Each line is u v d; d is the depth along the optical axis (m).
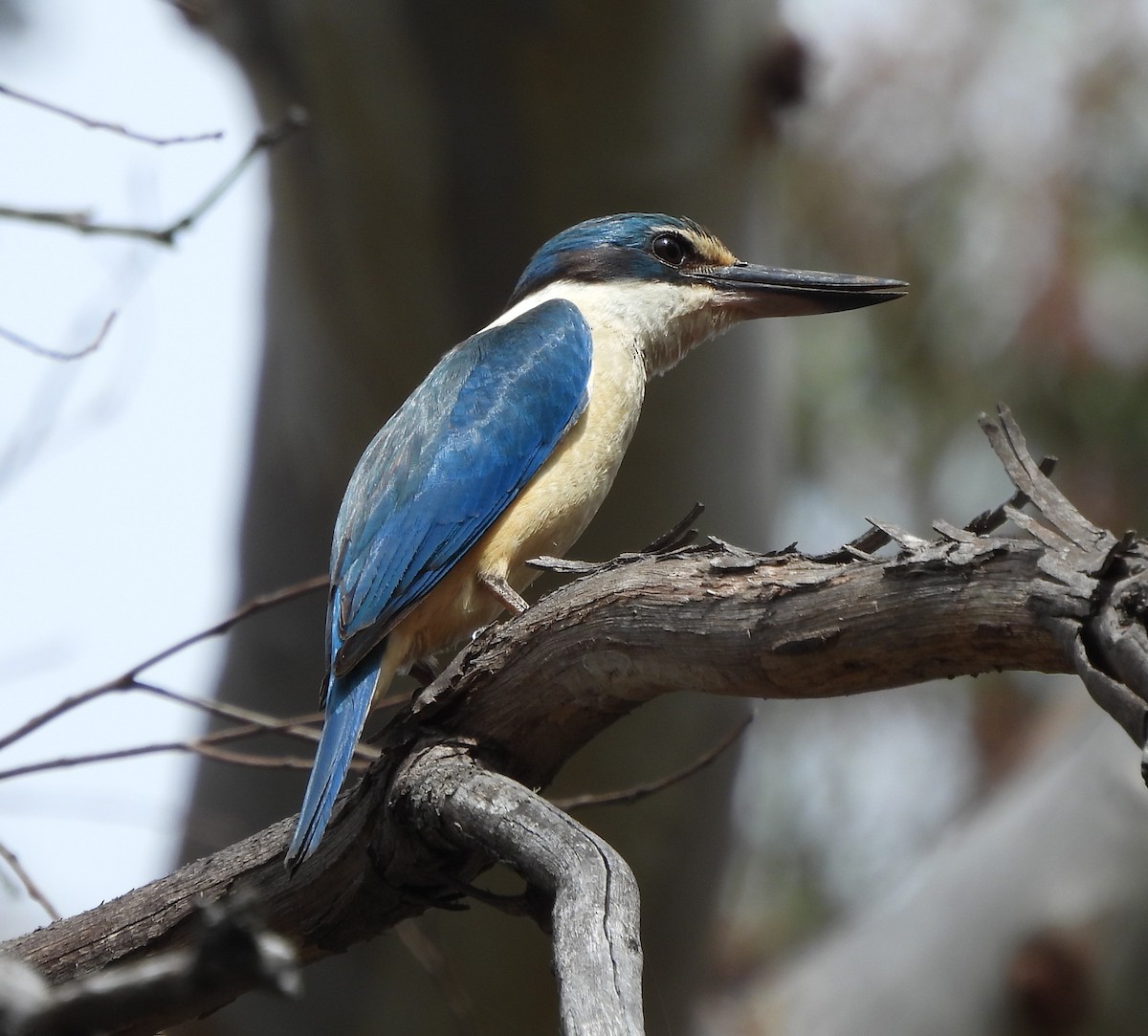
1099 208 15.41
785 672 5.23
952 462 15.91
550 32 10.11
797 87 10.99
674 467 11.20
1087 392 15.15
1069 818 12.01
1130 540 4.24
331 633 7.54
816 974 12.58
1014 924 11.71
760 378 11.52
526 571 8.41
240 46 10.34
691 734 11.49
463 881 6.01
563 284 9.71
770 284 9.73
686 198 10.84
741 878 15.08
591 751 11.38
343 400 11.16
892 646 4.87
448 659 9.02
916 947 12.10
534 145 10.42
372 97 10.23
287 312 11.16
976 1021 11.60
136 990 2.65
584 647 5.84
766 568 5.33
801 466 16.17
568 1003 4.08
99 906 6.43
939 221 15.58
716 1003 12.85
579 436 8.55
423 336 10.84
